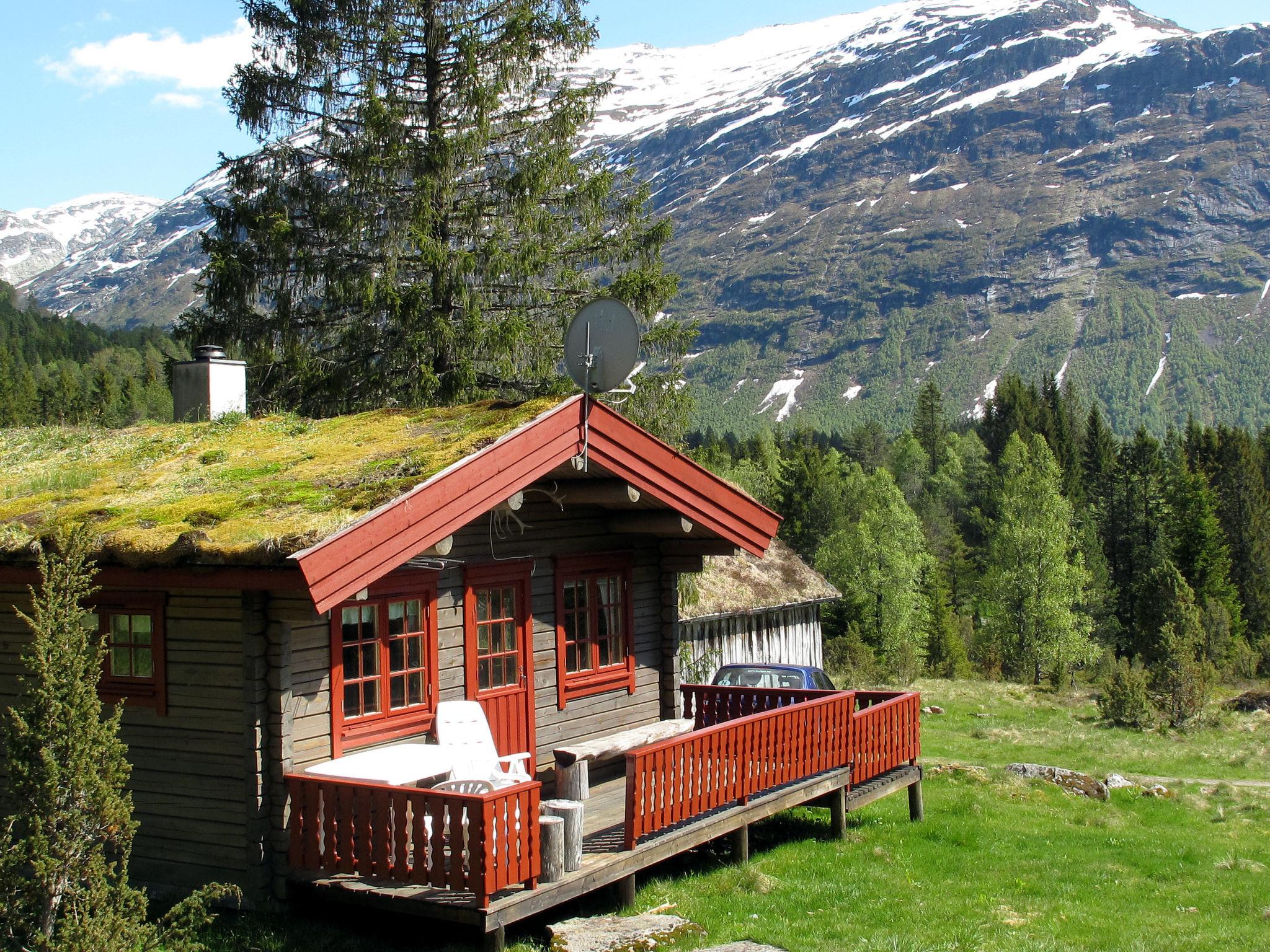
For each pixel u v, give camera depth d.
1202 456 89.06
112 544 8.84
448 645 10.75
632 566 13.18
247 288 20.66
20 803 6.63
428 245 19.77
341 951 8.50
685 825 10.58
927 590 69.69
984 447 104.25
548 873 8.79
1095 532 78.44
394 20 20.98
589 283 21.33
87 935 6.32
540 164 20.64
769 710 12.79
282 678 8.92
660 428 21.12
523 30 20.73
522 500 10.05
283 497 9.20
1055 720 30.23
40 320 169.12
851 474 87.19
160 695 9.39
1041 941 9.91
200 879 9.20
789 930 9.67
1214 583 68.88
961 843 13.96
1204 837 16.05
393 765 9.20
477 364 20.84
